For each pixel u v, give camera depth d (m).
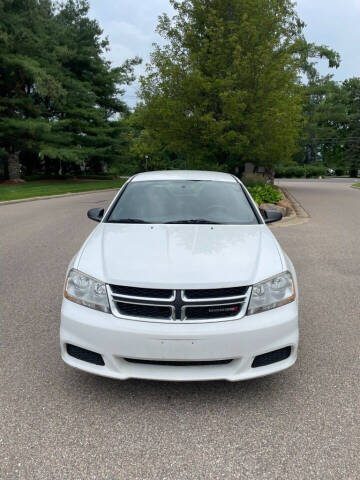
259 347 2.69
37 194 21.69
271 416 2.71
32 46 29.50
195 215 3.99
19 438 2.48
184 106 16.61
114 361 2.68
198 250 3.10
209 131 16.36
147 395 2.95
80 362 2.81
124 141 39.75
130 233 3.51
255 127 16.08
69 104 35.69
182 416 2.71
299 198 21.03
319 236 9.36
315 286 5.57
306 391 3.00
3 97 29.95
